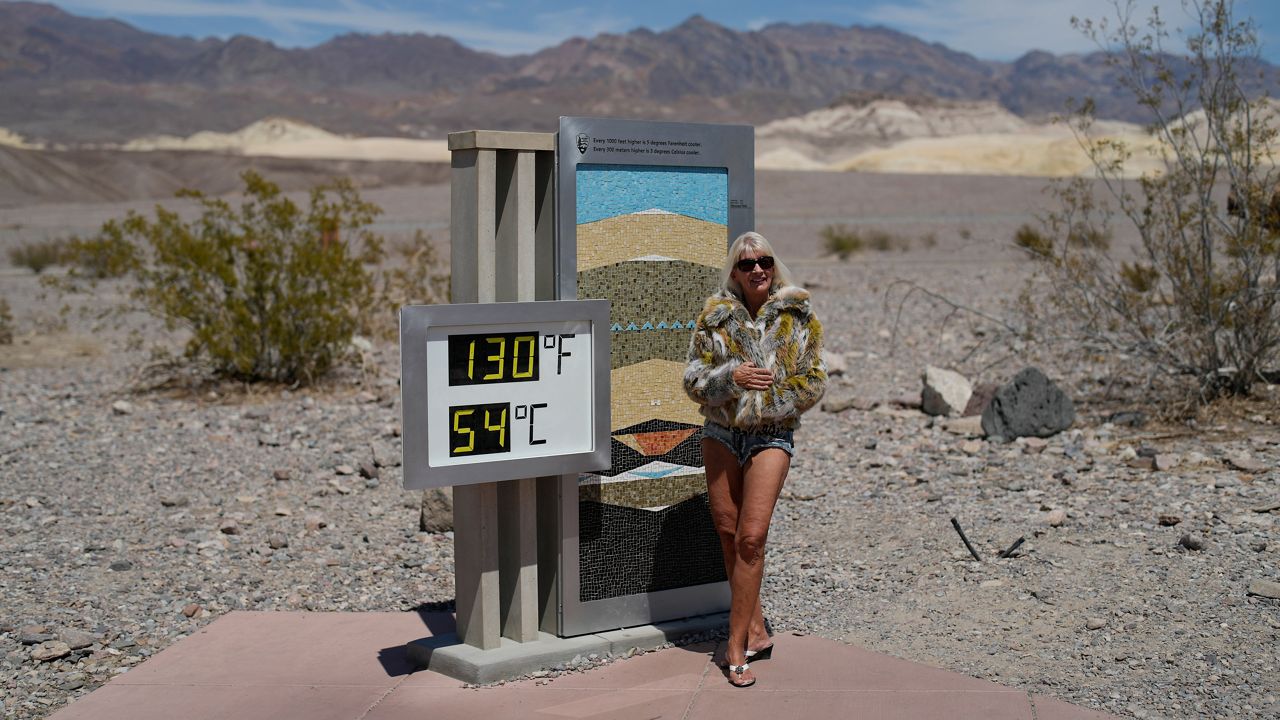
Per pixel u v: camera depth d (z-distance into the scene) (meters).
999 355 14.21
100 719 4.91
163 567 7.11
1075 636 5.64
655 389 5.77
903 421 10.96
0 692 5.27
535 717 4.86
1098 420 10.20
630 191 5.62
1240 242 10.09
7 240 40.03
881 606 6.25
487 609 5.42
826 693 5.02
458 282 5.46
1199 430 9.63
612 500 5.70
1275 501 7.45
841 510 8.12
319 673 5.42
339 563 7.20
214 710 4.99
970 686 5.06
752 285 5.17
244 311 13.19
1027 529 7.35
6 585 6.71
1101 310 11.84
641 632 5.73
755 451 5.14
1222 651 5.35
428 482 5.09
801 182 76.12
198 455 10.19
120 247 13.65
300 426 11.23
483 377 5.21
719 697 5.02
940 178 77.94
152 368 14.61
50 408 12.51
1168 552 6.72
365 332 16.58
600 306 5.41
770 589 6.58
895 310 19.92
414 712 4.94
